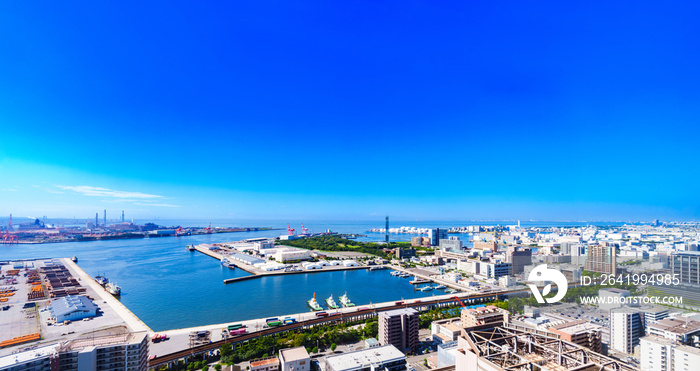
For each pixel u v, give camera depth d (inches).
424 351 7588.6
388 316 7485.2
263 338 7810.0
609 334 7190.0
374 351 6171.3
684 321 6353.3
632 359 6412.4
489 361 3280.0
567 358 3255.4
